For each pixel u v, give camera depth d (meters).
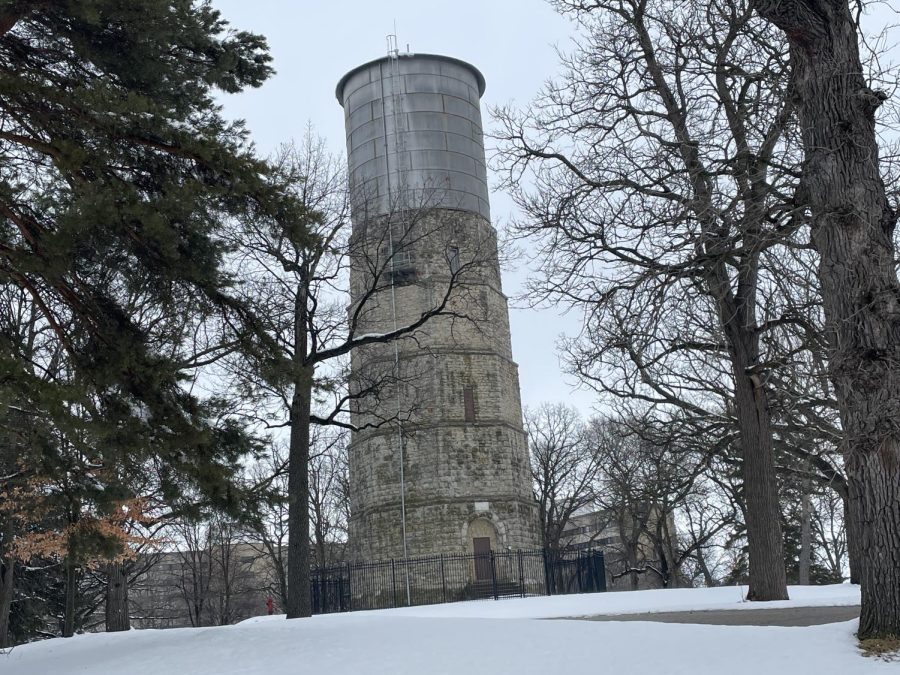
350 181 29.20
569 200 19.45
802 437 30.00
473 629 13.68
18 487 22.75
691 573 57.59
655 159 17.66
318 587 40.72
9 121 15.61
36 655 18.11
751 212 14.56
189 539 50.50
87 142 14.52
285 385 16.33
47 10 14.56
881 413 10.98
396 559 39.84
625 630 12.48
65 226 12.80
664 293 16.09
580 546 58.00
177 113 15.41
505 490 41.28
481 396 42.12
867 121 12.22
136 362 14.70
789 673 9.47
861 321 11.48
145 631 19.62
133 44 15.05
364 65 46.50
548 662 10.98
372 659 12.28
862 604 10.86
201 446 14.94
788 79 14.46
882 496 10.85
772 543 20.28
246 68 17.36
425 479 40.50
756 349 20.80
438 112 45.19
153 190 15.47
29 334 21.97
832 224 11.91
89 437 18.14
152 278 15.82
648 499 43.50
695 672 9.88
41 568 33.78
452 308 42.03
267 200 15.25
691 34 17.41
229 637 15.73
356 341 23.88
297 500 22.05
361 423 42.59
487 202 45.44
